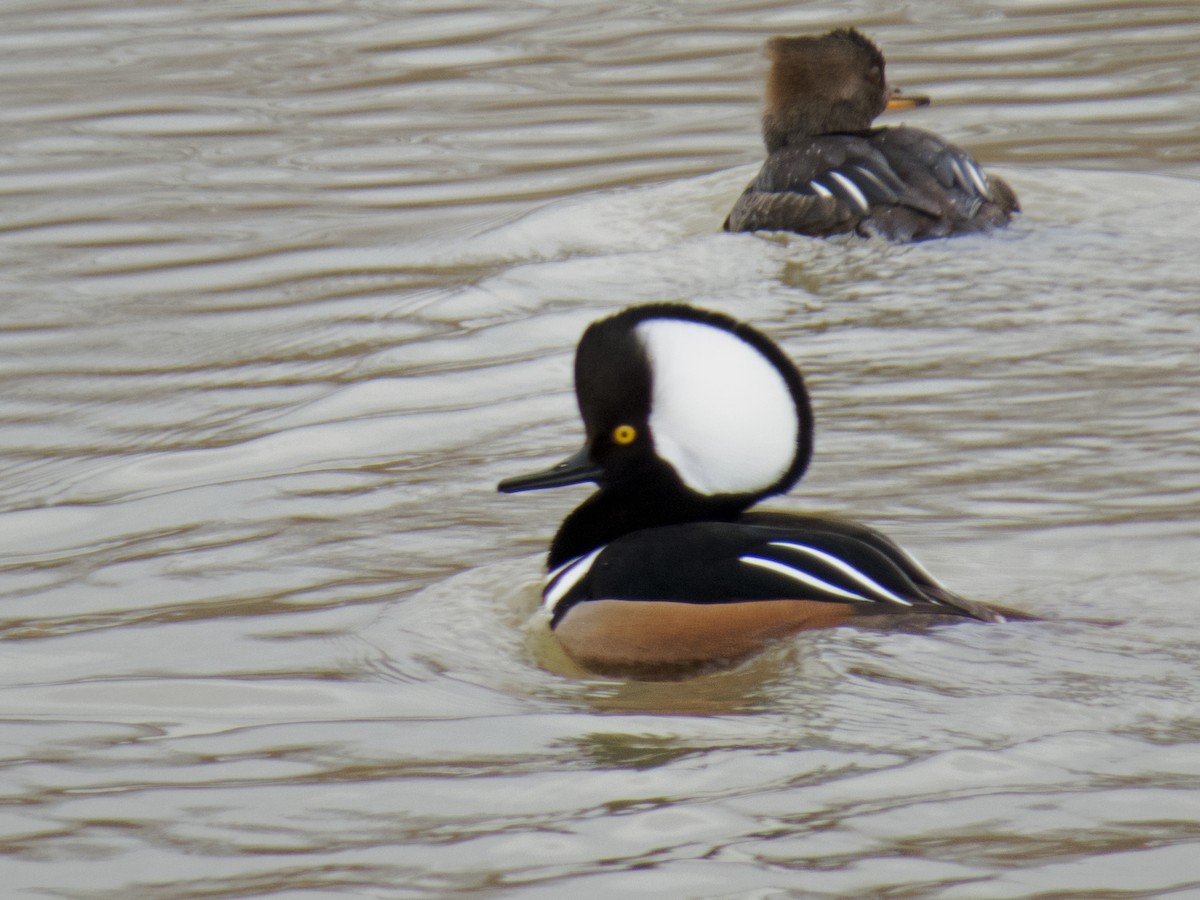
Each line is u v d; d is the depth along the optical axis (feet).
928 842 19.94
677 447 28.14
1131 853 19.48
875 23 77.05
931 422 37.06
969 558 29.68
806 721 23.45
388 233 55.72
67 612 30.22
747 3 81.30
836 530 27.32
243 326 48.16
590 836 20.54
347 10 83.35
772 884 19.13
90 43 78.95
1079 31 74.18
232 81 73.00
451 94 70.54
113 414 42.14
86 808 21.95
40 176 62.75
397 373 42.93
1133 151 59.00
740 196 54.80
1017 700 23.66
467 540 32.37
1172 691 23.91
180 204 59.47
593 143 63.98
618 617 26.94
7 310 50.42
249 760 23.43
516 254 52.54
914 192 50.83
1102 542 30.12
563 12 81.46
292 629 28.71
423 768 22.86
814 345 42.70
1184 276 46.06
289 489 35.78
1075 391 38.45
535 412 39.50
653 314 28.37
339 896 19.39
